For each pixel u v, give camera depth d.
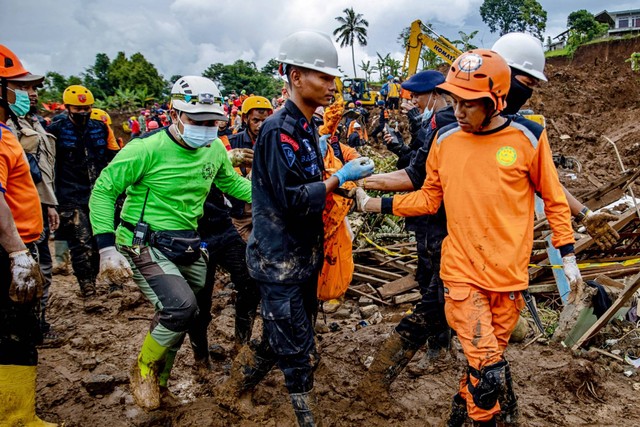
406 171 3.21
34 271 2.82
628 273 5.21
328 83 2.72
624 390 3.72
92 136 5.61
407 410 3.44
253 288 3.87
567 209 2.72
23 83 3.16
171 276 3.18
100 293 5.86
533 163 2.69
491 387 2.56
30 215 3.19
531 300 4.37
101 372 4.07
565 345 4.21
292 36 2.72
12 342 2.99
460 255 2.74
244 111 4.62
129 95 42.72
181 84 3.13
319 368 3.83
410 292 5.64
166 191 3.21
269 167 2.69
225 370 4.01
